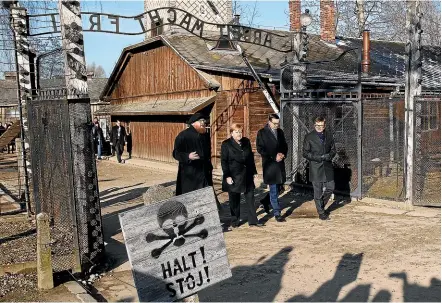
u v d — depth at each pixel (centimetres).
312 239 845
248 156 927
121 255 781
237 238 867
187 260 413
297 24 1992
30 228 877
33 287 639
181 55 1959
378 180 1322
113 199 1305
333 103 1202
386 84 1738
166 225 406
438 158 1327
